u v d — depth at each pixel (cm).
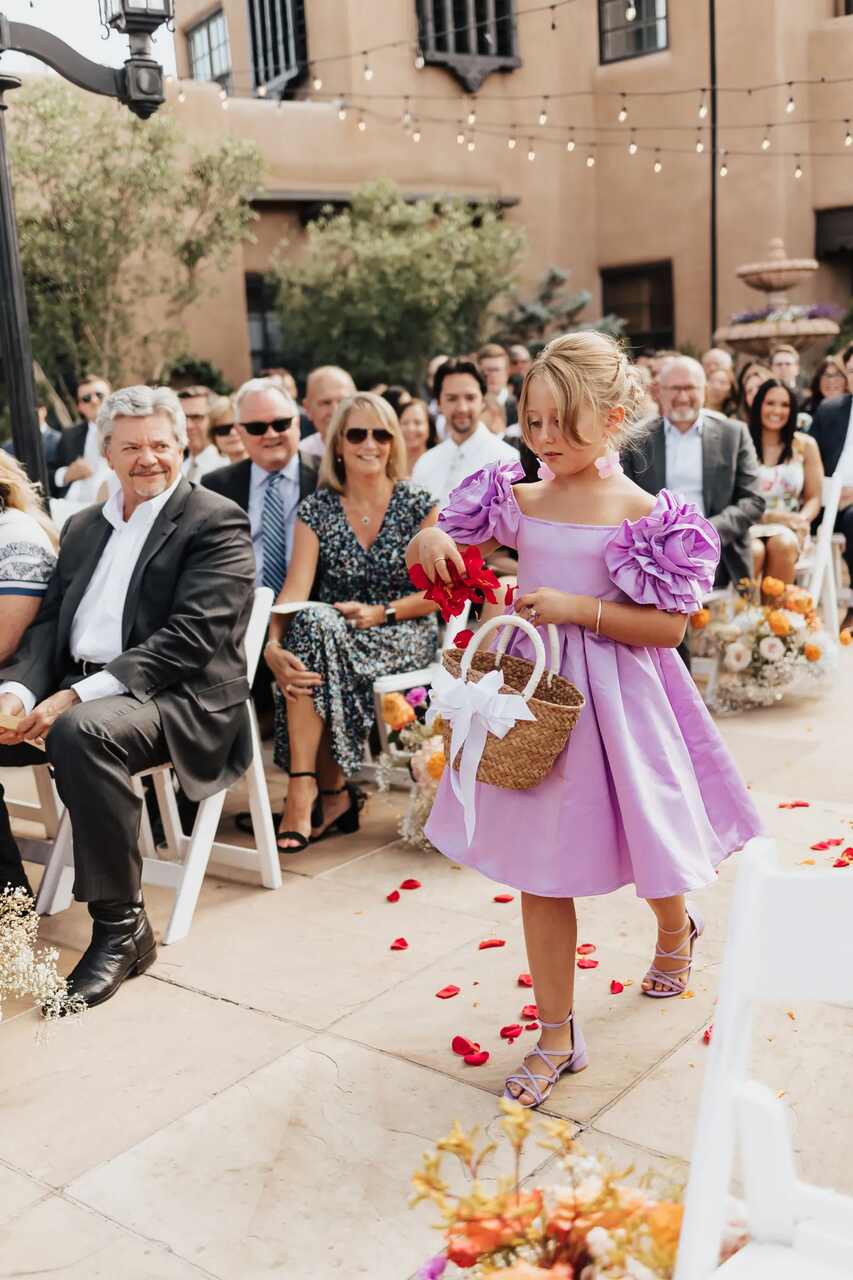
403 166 1511
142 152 1219
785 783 441
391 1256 208
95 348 1234
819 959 146
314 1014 294
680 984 292
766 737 502
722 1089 141
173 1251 213
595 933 329
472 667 249
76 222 1191
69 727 310
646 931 329
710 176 1527
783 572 607
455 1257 141
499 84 1552
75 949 343
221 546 350
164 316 1328
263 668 484
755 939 149
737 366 1496
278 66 1525
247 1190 229
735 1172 221
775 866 155
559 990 253
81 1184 233
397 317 1352
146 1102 260
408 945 329
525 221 1591
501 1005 293
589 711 244
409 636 434
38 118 1166
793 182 1491
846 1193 215
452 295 1366
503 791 248
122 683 328
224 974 318
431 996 299
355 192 1418
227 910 360
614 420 246
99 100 1216
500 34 1542
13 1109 261
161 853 408
